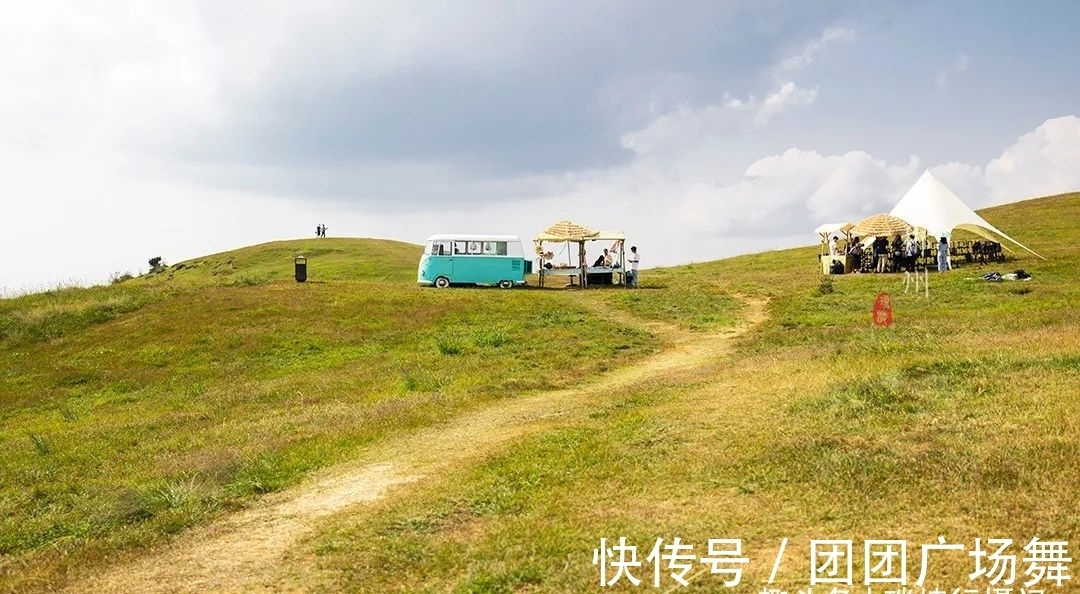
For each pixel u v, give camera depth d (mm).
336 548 8352
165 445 14945
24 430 18547
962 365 13750
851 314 25547
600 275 37969
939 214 33188
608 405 14711
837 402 12141
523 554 7512
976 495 7914
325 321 28891
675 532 7750
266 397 19609
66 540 9656
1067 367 12852
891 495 8156
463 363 21734
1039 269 32656
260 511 10227
